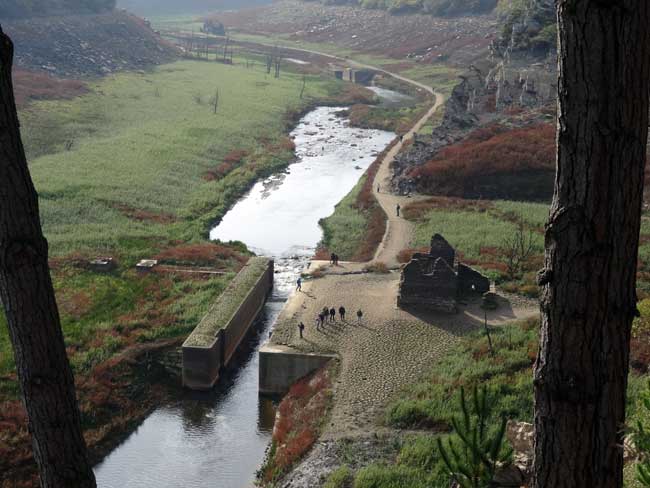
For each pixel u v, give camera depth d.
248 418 58.31
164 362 64.94
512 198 110.88
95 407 57.66
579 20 10.73
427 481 44.19
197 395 61.28
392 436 50.34
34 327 12.08
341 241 97.69
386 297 72.31
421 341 63.00
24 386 12.41
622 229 11.34
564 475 11.89
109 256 85.50
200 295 76.94
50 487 12.78
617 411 11.92
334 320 67.12
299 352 61.41
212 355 61.75
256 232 104.12
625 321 11.70
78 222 97.44
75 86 179.50
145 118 161.38
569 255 11.36
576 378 11.61
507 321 66.12
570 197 11.33
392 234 96.00
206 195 115.69
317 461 48.72
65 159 125.19
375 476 45.03
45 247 12.14
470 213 103.50
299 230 105.31
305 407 55.91
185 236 97.00
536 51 154.25
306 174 133.50
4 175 11.55
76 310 72.19
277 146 149.75
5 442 51.25
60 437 12.58
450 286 67.75
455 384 54.75
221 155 138.25
